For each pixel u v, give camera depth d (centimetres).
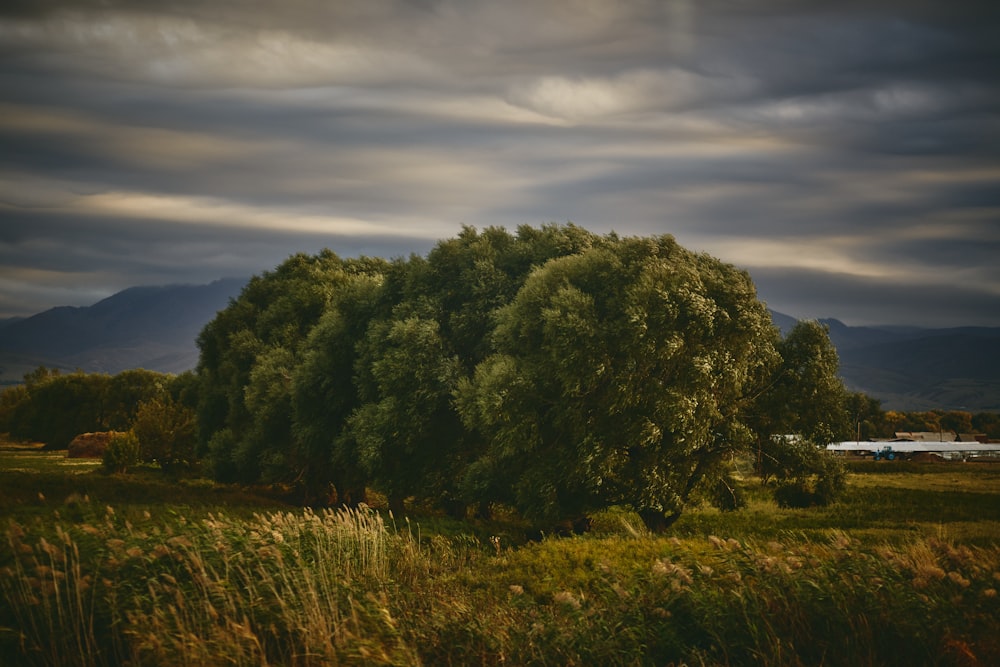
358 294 4091
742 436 3169
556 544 2194
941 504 4272
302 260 5597
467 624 1114
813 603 1035
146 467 6794
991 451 10738
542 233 3769
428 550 1877
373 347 3644
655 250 3188
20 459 7719
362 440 3469
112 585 1087
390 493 3562
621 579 1304
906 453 10462
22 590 1070
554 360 2880
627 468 2992
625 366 2873
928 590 1052
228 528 1378
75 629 1009
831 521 3597
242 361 4912
